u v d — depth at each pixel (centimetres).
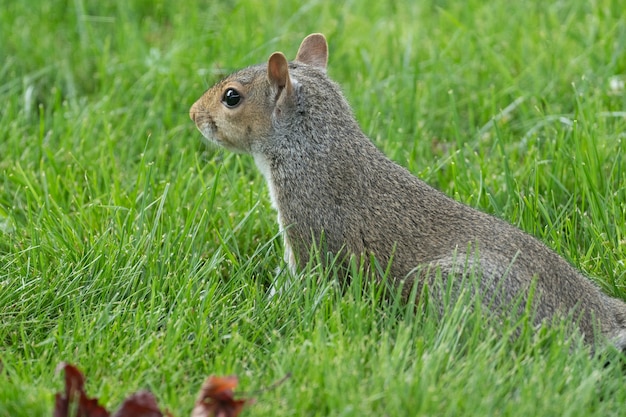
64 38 1664
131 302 1008
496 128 1251
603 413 824
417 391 813
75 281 1013
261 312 976
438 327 917
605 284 1070
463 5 1719
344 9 1728
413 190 1037
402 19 1705
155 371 875
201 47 1568
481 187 1180
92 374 883
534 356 880
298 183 1049
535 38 1580
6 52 1587
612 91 1420
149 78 1495
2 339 950
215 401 792
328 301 961
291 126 1055
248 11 1703
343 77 1547
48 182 1243
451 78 1488
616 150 1277
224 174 1282
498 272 955
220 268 1102
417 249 1002
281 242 1146
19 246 1111
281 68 1052
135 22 1655
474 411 798
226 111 1088
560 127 1327
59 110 1412
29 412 798
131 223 1109
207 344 930
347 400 808
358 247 1020
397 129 1391
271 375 873
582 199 1180
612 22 1590
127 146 1373
